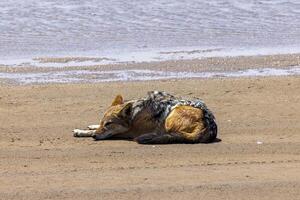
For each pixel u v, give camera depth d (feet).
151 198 79.97
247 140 107.86
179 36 209.36
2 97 136.36
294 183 84.94
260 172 90.07
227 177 87.66
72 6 249.14
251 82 149.18
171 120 105.40
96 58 180.55
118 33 212.43
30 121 120.16
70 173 89.81
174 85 147.23
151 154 99.30
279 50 190.70
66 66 170.81
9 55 185.06
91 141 107.34
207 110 107.04
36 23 224.12
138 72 164.25
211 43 201.05
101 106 130.82
